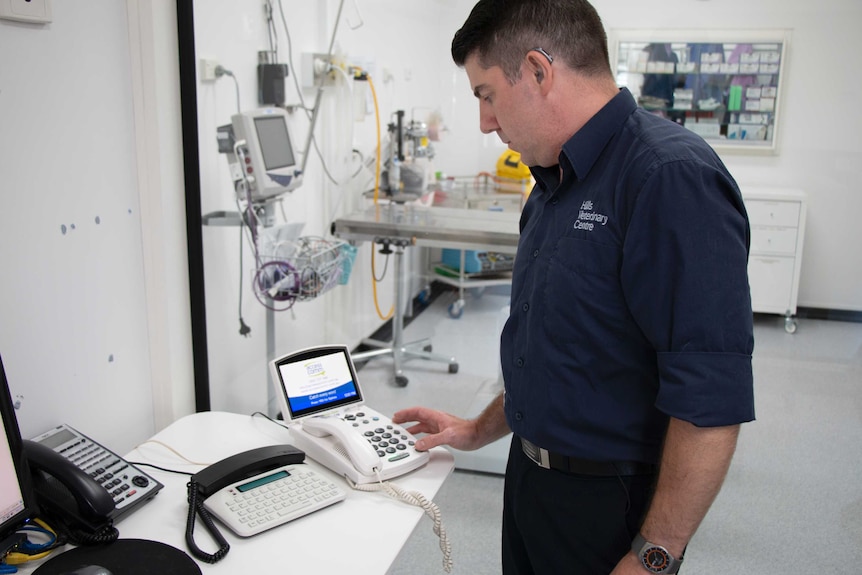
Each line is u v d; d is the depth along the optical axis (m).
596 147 1.00
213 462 1.32
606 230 0.97
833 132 2.53
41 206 1.28
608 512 1.06
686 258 0.86
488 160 3.19
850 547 2.16
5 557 1.01
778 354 2.85
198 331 1.72
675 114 2.67
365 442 1.24
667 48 2.61
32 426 1.31
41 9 1.22
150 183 1.54
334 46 2.90
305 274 2.21
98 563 0.99
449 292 3.68
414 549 2.13
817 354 2.81
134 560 1.00
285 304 2.72
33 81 1.24
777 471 2.48
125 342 1.54
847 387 2.80
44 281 1.30
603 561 1.09
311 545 1.06
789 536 2.21
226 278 2.30
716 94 2.61
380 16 3.18
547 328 1.04
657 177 0.89
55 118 1.29
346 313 3.36
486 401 3.03
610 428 1.02
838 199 2.59
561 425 1.06
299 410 1.34
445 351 3.46
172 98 1.56
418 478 1.25
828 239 2.66
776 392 2.83
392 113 3.23
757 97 2.58
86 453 1.21
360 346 3.53
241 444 1.40
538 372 1.07
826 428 2.67
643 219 0.90
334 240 2.63
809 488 2.40
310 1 2.70
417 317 3.74
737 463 2.53
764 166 2.64
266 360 2.60
